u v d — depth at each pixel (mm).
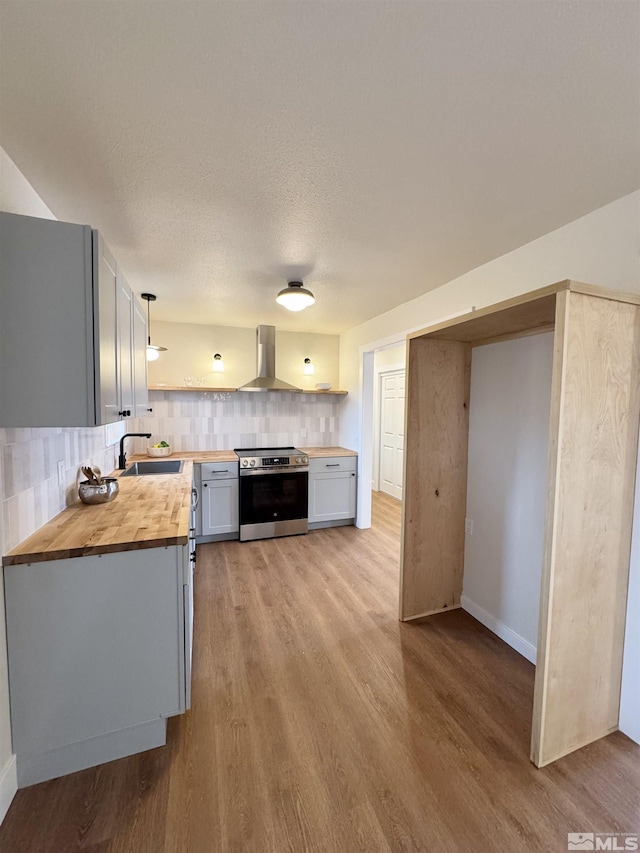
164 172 1542
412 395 2459
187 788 1410
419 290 3047
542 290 1507
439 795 1393
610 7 885
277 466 4008
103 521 1772
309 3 879
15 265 1319
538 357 2115
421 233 2061
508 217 1878
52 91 1129
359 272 2637
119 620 1505
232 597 2812
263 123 1265
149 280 2867
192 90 1128
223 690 1902
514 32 948
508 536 2326
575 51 995
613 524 1619
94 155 1437
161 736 1593
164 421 4305
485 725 1709
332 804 1356
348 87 1116
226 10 897
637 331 1593
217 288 3053
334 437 5016
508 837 1256
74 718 1474
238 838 1245
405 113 1213
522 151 1398
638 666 1644
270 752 1562
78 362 1383
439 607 2652
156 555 1533
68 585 1442
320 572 3240
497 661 2146
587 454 1526
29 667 1415
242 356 4582
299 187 1641
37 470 1650
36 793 1395
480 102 1167
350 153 1417
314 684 1951
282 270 2627
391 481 6141
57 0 872
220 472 3850
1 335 1318
